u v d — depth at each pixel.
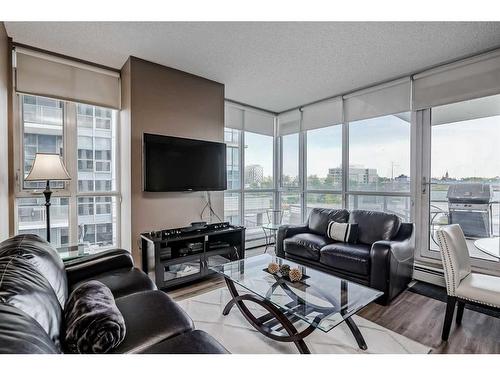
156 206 3.06
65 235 2.92
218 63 2.99
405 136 3.43
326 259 2.91
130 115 2.85
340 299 1.84
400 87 3.36
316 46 2.61
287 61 2.94
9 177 2.50
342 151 4.08
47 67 2.70
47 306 1.09
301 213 4.72
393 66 3.04
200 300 2.53
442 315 2.26
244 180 4.58
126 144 2.98
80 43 2.56
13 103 2.51
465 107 2.97
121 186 3.16
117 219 3.20
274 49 2.68
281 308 1.76
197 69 3.15
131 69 2.83
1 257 1.25
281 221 5.04
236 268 2.42
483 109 2.86
